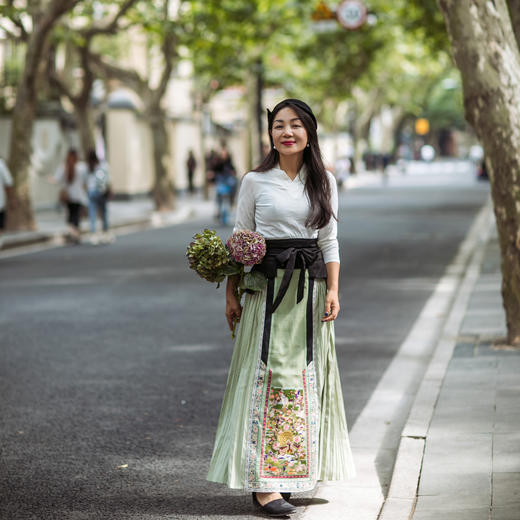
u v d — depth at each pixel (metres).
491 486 4.90
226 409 4.95
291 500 5.15
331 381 4.93
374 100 71.00
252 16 28.61
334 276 4.88
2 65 31.75
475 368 7.70
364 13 30.47
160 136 30.47
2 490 5.37
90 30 27.39
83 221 25.92
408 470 5.23
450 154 150.62
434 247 18.56
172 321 10.81
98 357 8.92
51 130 31.77
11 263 17.19
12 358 8.91
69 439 6.36
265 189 4.84
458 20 8.24
